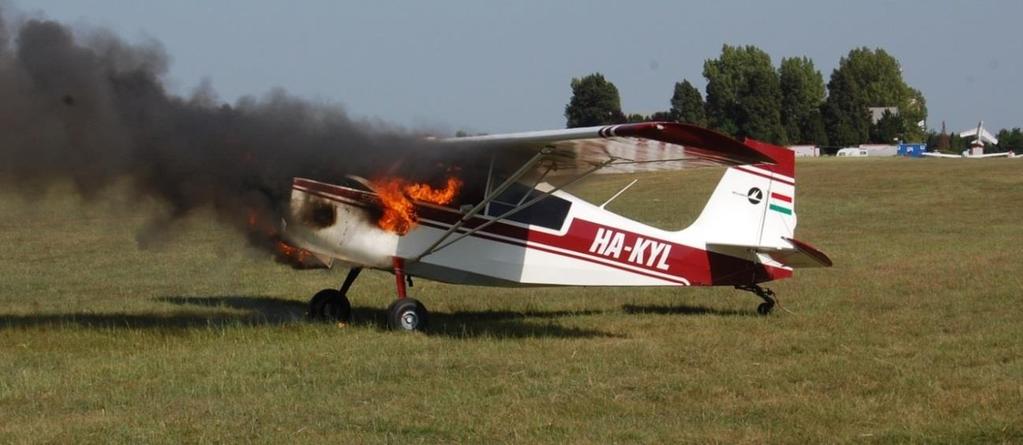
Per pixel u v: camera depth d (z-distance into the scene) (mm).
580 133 11828
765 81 109812
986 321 14266
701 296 17719
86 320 14430
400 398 9523
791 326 14227
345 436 8203
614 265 15227
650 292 18266
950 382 10266
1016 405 9281
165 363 10852
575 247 14898
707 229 15945
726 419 8906
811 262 16203
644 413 9094
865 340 12812
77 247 26047
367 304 16891
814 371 10859
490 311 16031
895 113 134625
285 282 19828
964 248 26000
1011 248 25766
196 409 8961
